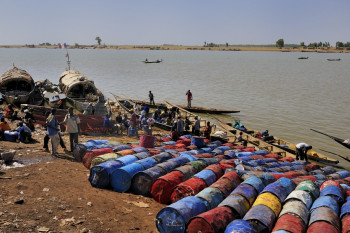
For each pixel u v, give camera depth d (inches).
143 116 982.4
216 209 340.2
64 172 473.7
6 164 473.4
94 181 439.8
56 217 332.5
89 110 1030.4
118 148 558.9
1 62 4901.6
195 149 677.3
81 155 538.0
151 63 5275.6
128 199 417.7
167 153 522.9
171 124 1057.5
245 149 777.6
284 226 311.9
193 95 1904.5
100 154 515.5
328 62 6210.6
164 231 336.8
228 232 305.3
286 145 930.7
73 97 1326.3
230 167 495.5
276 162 690.2
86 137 751.1
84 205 372.5
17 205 345.1
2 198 356.2
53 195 385.1
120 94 1881.2
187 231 328.2
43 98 1263.5
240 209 350.9
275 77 3080.7
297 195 378.3
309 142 1039.6
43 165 490.3
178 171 447.8
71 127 561.6
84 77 1398.9
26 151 549.6
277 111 1476.4
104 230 324.2
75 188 420.2
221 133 907.4
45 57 7234.3
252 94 1972.2
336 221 329.7
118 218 356.5
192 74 3294.8
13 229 297.3
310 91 2116.1
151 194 426.9
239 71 3782.0
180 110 1300.4
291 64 5428.2
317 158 871.1
